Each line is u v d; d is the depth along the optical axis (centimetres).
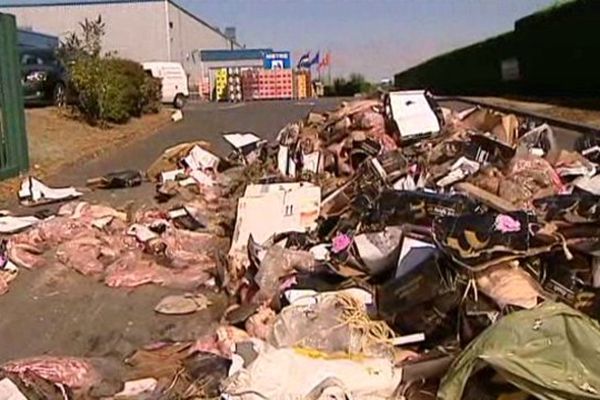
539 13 2450
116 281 664
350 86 4781
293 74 4394
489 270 420
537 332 343
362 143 931
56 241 784
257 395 366
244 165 1118
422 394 387
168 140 1819
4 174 1233
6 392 407
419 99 984
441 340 427
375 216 577
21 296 641
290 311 449
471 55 3145
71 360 481
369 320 445
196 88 4731
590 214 499
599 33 2088
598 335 341
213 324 554
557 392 326
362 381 381
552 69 2391
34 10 4734
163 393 418
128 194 1100
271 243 629
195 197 982
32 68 2133
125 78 2091
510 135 895
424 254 468
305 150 1002
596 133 952
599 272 411
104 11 4706
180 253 720
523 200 603
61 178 1291
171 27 4806
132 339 536
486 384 342
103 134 1847
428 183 713
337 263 538
